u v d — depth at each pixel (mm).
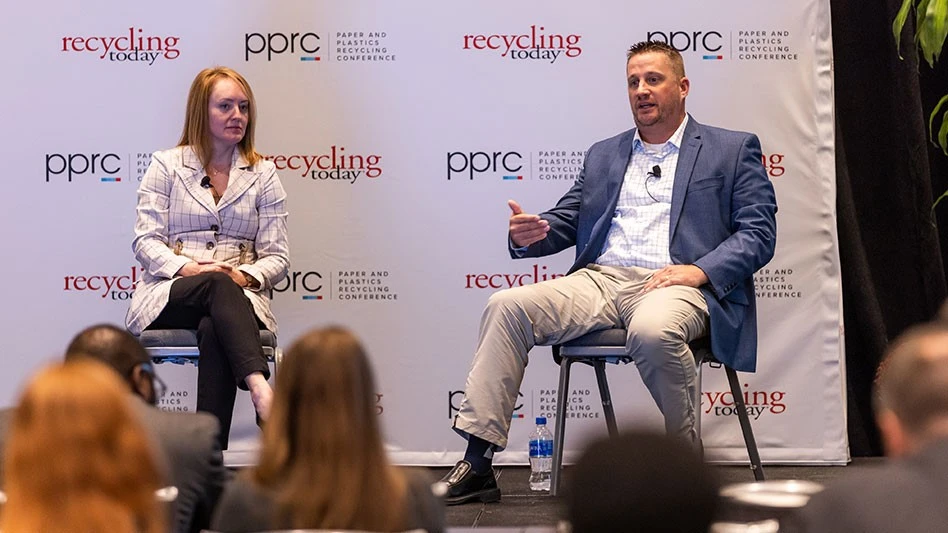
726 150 7059
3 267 8188
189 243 7383
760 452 8141
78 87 8180
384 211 8211
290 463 3023
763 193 6957
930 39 6496
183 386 8273
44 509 2326
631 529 2199
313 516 2941
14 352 8203
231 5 8180
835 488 2602
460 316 8219
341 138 8188
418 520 3148
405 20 8172
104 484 2352
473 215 8211
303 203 8211
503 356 6711
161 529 2467
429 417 8211
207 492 3947
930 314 8297
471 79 8180
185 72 8188
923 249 8281
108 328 4043
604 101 8148
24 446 2350
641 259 7016
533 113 8180
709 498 2217
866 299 8219
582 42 8156
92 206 8211
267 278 7254
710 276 6602
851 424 8430
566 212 7402
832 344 8102
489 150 8188
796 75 8117
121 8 8172
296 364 3049
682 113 7215
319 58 8172
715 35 8125
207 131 7457
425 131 8188
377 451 3045
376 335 8227
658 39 8141
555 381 8195
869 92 8359
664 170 7168
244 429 8211
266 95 8203
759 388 8141
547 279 8211
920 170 8258
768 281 8141
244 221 7434
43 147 8188
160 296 6898
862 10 8344
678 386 6387
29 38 8156
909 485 2523
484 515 6332
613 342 6652
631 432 2283
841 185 8250
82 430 2338
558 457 6809
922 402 2605
